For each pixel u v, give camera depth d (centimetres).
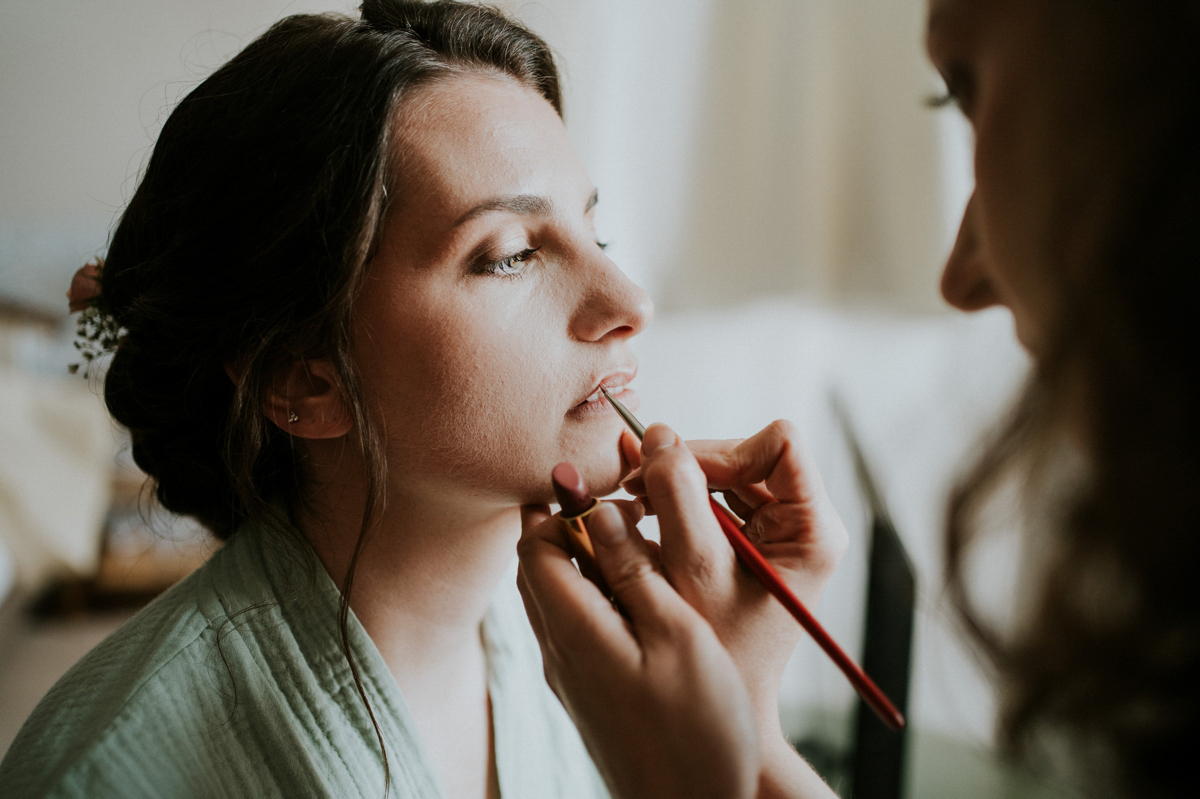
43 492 208
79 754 54
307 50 62
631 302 61
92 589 217
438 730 71
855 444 99
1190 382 30
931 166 142
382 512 63
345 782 59
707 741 40
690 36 150
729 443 61
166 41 172
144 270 67
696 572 47
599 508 47
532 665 83
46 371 224
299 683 60
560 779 80
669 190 155
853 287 151
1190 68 31
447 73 63
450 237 59
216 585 64
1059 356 34
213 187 62
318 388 64
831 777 120
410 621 68
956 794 80
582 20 150
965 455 40
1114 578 31
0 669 184
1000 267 40
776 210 152
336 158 58
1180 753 30
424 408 60
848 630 133
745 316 156
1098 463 32
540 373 61
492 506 64
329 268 59
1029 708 33
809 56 147
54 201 189
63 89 175
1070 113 34
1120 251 31
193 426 72
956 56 43
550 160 63
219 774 57
